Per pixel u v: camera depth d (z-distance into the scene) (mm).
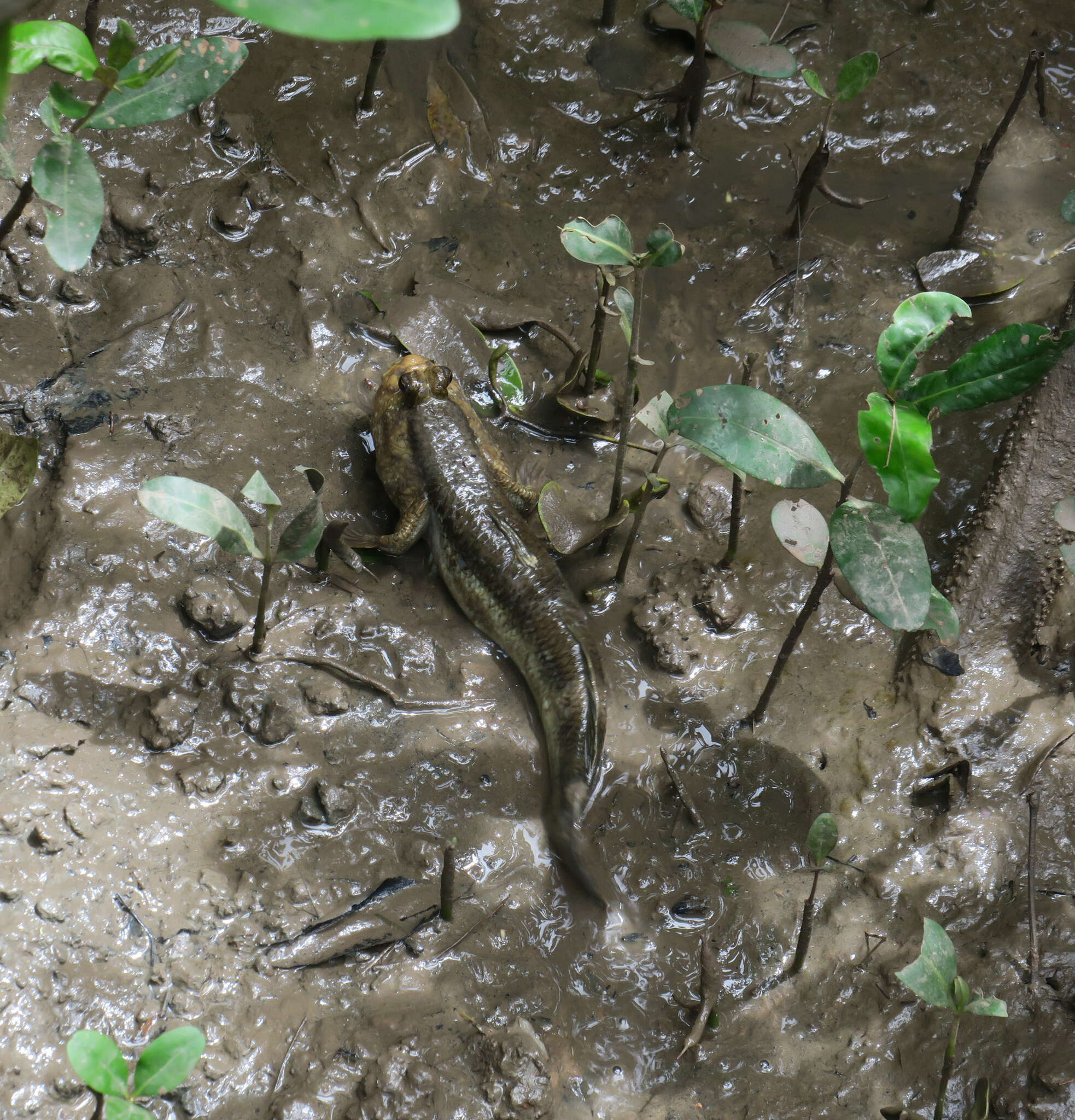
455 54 1963
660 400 1757
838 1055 1679
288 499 1789
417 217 1911
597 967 1696
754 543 1820
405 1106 1645
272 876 1692
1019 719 1761
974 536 1797
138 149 1861
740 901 1717
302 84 1897
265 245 1868
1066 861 1724
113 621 1732
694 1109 1665
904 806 1743
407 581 1788
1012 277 1927
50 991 1646
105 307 1826
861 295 1916
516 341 1883
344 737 1733
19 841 1672
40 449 1763
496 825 1724
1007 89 2049
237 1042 1654
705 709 1769
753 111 1986
